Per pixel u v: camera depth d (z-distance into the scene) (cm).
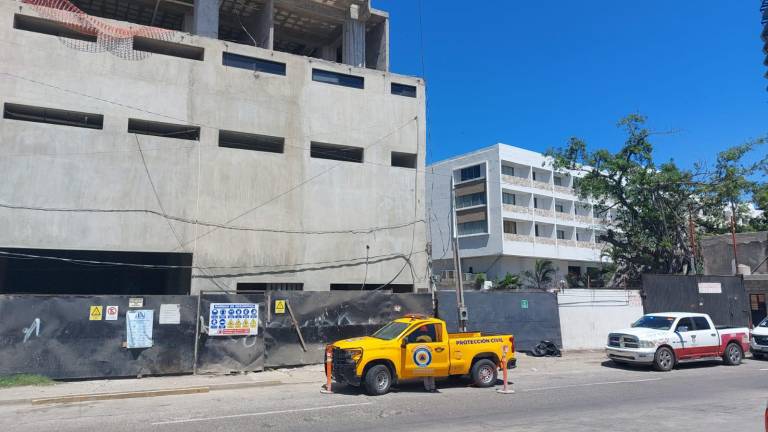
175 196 2011
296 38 3089
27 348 1354
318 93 2336
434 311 1922
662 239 3612
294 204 2216
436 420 937
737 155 3481
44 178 1836
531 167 5381
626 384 1398
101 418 970
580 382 1439
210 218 2056
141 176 1969
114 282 2811
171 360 1482
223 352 1541
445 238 5472
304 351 1667
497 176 5091
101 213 1895
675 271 3541
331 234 2270
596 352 2161
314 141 2298
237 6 2719
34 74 1870
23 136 1827
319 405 1091
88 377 1399
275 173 2195
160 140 2016
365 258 2323
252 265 2102
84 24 1980
